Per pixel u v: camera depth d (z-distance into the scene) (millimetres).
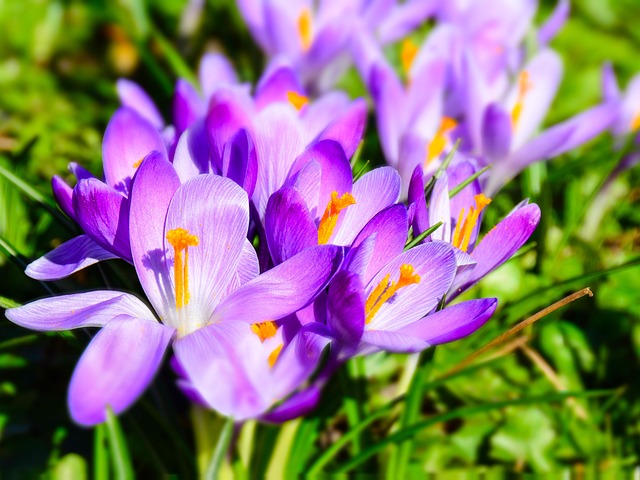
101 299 324
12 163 478
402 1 723
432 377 434
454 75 491
